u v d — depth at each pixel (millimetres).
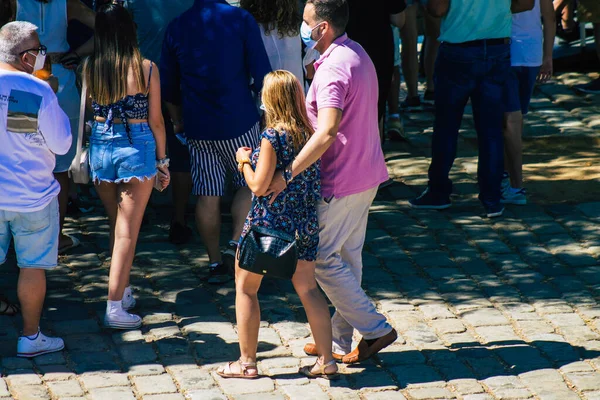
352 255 10414
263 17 13203
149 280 12938
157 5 13766
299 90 9555
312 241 9789
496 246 14195
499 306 12188
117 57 10875
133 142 11086
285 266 9383
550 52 16344
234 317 11875
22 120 9805
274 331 11453
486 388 10062
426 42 21656
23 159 9984
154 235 14594
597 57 23891
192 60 12406
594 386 10078
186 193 14070
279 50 13352
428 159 18484
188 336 11250
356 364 10633
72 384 9938
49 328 11312
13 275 12914
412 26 20766
